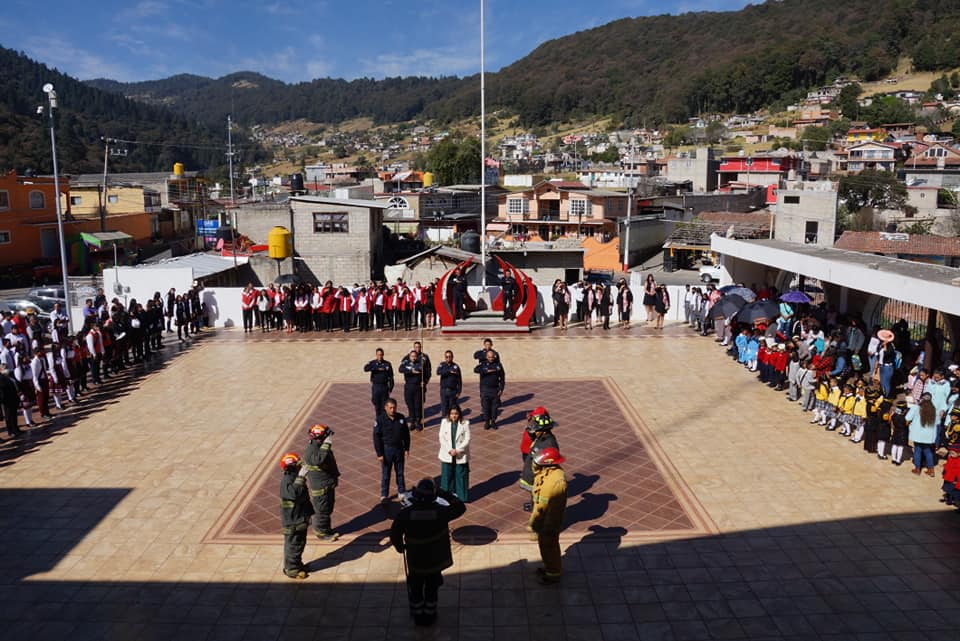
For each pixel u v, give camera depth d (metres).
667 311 25.03
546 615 7.96
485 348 14.26
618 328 24.34
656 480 11.62
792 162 83.69
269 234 37.84
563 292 24.28
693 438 13.59
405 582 8.71
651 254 54.62
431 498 7.76
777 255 20.84
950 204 64.06
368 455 12.89
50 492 11.44
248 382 17.98
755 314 18.83
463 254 33.38
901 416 12.04
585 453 12.89
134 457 12.93
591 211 62.38
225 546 9.63
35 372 14.99
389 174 98.56
